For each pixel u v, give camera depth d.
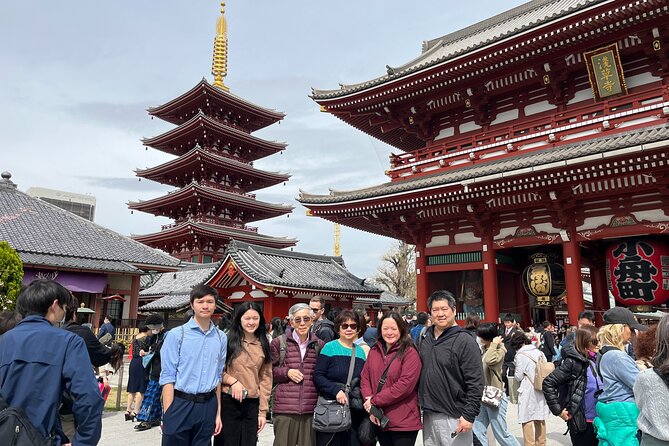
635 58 17.22
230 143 52.50
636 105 15.70
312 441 5.99
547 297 17.78
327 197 20.83
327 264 25.52
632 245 15.52
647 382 3.41
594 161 13.70
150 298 34.09
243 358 6.02
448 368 5.19
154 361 10.38
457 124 21.61
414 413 5.30
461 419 4.93
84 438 3.67
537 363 7.57
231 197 49.66
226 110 52.62
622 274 15.68
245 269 19.22
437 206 18.84
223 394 5.91
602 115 16.84
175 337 5.46
